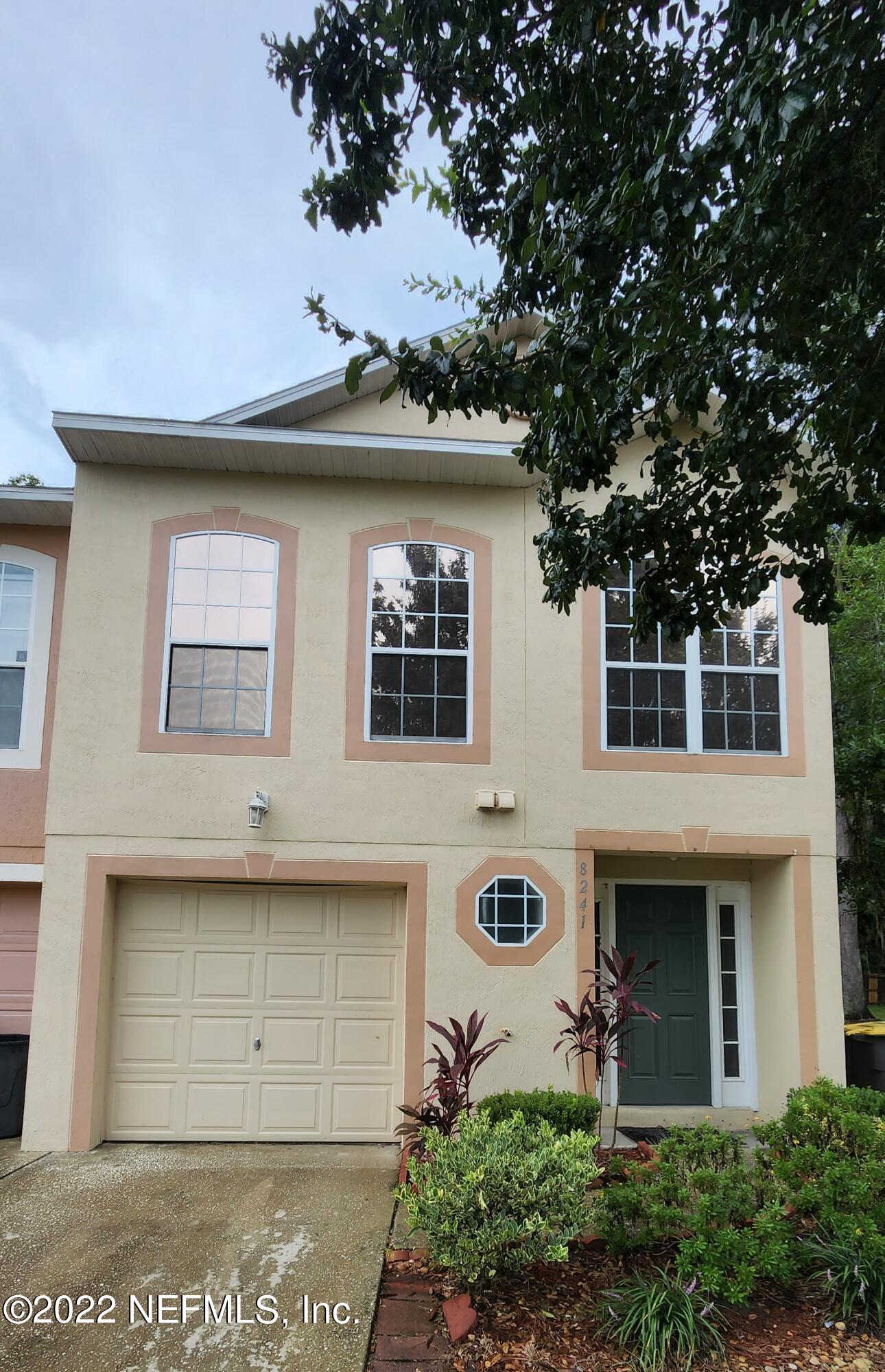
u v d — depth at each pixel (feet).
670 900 29.66
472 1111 23.20
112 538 26.58
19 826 28.27
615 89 14.21
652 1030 28.84
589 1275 15.97
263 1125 25.18
